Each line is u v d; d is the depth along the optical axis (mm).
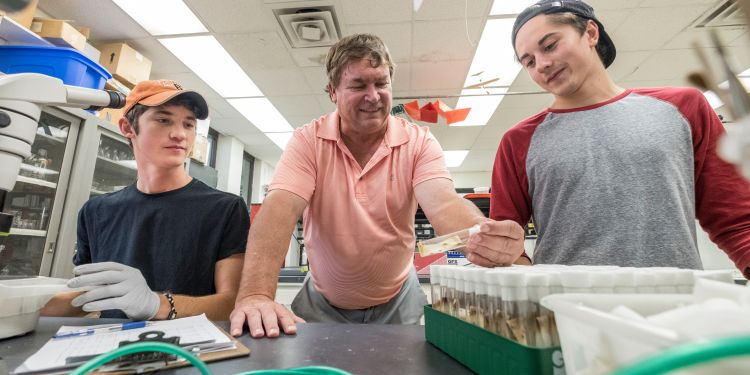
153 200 1050
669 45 2453
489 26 2279
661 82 2926
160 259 1004
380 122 942
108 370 388
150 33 2301
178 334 505
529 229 1863
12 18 1546
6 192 550
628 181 848
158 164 1001
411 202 1021
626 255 819
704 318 210
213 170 3273
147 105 931
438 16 2182
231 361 433
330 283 1070
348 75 881
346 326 621
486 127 4066
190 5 2064
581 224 875
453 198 852
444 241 601
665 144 840
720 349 131
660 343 183
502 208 1034
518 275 355
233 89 3080
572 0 918
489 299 391
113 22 2188
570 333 280
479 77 2898
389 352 475
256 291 702
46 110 1715
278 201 863
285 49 2486
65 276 1769
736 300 235
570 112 973
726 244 805
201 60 2627
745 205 784
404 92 3143
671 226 802
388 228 992
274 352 470
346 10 2117
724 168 819
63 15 2109
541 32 902
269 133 4164
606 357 232
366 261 994
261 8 2098
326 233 990
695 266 785
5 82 542
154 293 733
